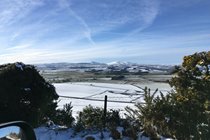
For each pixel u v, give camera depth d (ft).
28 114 41.37
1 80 40.34
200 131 33.32
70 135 38.63
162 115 36.09
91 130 38.91
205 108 34.19
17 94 40.88
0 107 40.19
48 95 43.78
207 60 35.76
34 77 42.52
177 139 35.04
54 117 44.50
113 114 40.96
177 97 36.29
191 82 36.19
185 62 36.70
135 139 34.53
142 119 37.86
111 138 35.83
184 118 34.60
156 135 35.01
